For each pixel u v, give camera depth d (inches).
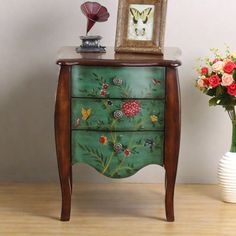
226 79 143.6
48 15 158.1
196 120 160.4
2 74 159.9
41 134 161.6
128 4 144.9
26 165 162.2
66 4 157.6
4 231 134.6
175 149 136.7
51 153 162.1
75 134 136.9
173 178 138.1
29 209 145.6
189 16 157.6
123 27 144.3
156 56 139.9
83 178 162.1
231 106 148.3
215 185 161.6
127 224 138.5
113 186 160.4
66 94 135.4
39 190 157.1
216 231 135.7
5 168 162.1
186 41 158.4
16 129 161.5
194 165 161.9
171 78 135.0
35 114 161.0
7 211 144.6
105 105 135.7
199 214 144.0
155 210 145.7
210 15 157.6
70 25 158.4
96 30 158.2
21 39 158.9
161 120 136.3
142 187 159.9
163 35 142.8
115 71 134.8
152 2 144.5
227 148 161.3
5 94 160.4
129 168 137.6
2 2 157.6
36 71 159.9
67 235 133.0
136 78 135.0
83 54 140.9
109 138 136.6
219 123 160.4
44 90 160.2
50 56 159.3
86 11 145.6
